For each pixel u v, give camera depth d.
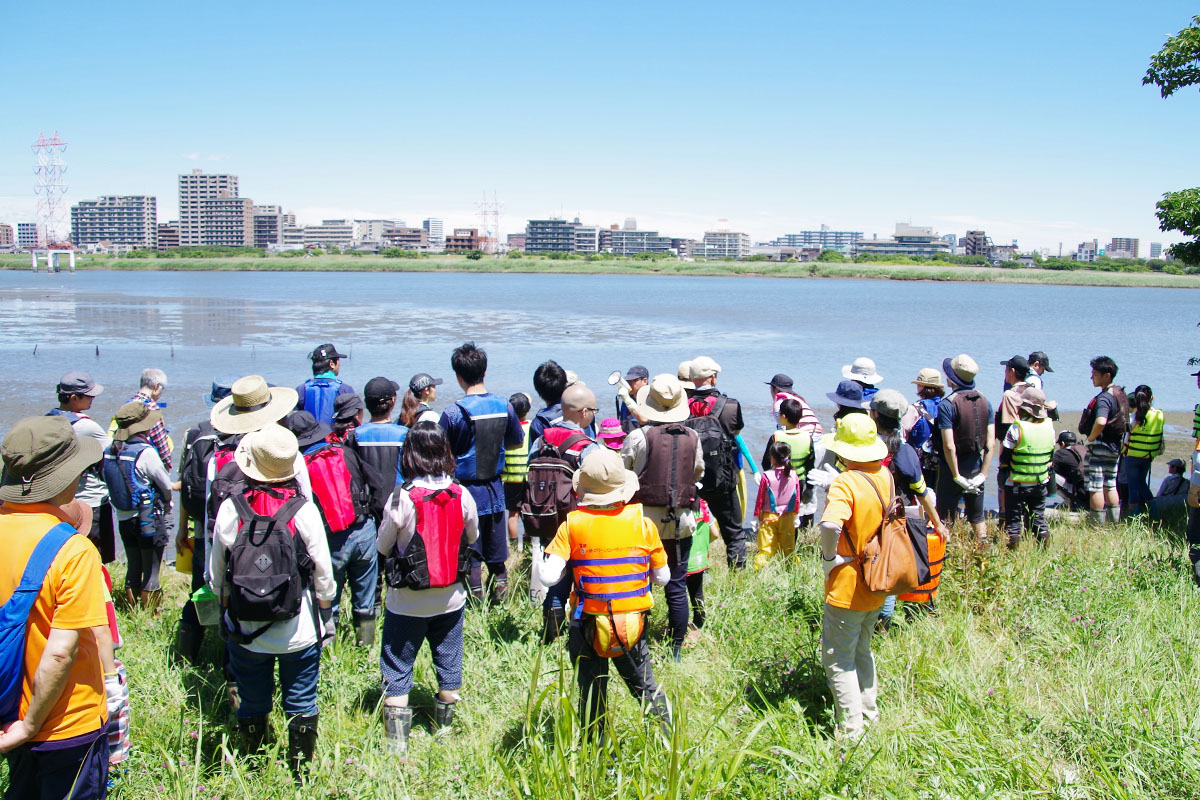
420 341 35.25
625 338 38.50
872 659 5.04
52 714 3.26
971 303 84.75
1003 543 7.99
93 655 3.41
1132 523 9.72
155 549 7.23
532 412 19.38
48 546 3.17
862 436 4.79
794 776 4.18
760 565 8.36
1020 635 6.18
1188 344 40.00
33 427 3.25
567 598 5.15
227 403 5.66
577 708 4.54
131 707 4.97
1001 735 4.76
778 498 8.68
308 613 4.34
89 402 7.06
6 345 30.97
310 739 4.39
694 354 32.44
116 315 47.72
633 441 5.75
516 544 9.68
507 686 5.50
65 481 3.24
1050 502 12.55
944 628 6.18
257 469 4.20
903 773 4.39
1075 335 44.75
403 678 4.86
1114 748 4.50
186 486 5.88
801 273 199.25
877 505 4.67
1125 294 126.56
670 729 4.35
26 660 3.16
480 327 43.34
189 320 44.84
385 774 4.34
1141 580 7.45
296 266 194.75
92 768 3.40
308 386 8.26
